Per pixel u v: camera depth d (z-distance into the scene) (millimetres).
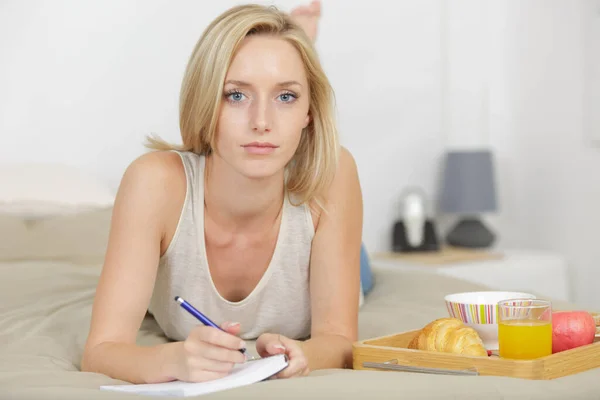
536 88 4352
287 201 1740
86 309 2156
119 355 1457
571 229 4180
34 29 3393
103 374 1472
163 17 3594
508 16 4469
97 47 3490
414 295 2480
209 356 1283
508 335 1360
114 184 3535
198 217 1690
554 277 3918
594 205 4039
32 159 3404
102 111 3508
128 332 1573
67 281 2408
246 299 1780
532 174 4402
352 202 1822
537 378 1301
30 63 3391
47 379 1403
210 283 1752
